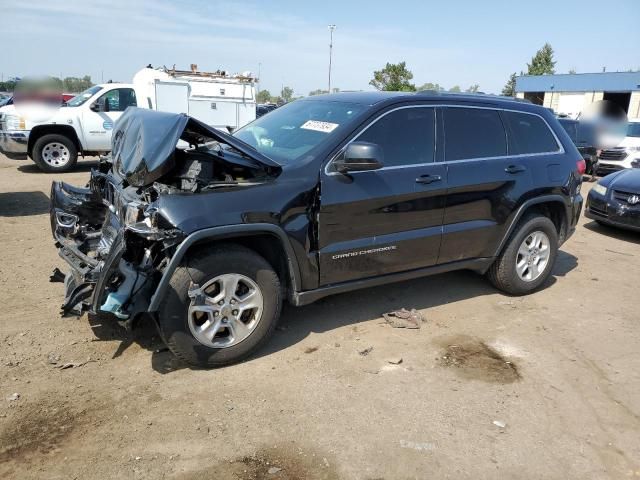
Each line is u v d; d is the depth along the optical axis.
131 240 3.35
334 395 3.48
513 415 3.36
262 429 3.12
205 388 3.50
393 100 4.32
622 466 2.95
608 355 4.20
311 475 2.78
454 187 4.48
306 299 3.97
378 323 4.58
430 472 2.84
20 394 3.33
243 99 16.98
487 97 4.96
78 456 2.83
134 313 3.36
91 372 3.62
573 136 14.63
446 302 5.13
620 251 7.32
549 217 5.46
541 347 4.30
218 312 3.62
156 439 2.99
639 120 15.26
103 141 12.68
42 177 11.51
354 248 4.05
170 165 3.48
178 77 16.17
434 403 3.45
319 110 4.53
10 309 4.48
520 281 5.24
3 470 2.71
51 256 5.90
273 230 3.64
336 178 3.91
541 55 53.56
